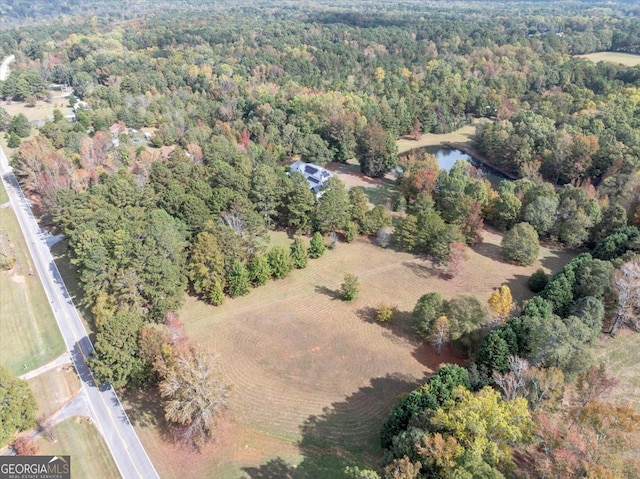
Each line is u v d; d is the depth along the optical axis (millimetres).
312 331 76188
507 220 106688
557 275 78062
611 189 110750
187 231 91938
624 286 69312
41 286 87750
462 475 40031
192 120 161000
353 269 93250
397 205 117375
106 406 62781
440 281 89312
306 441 57719
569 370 57938
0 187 123312
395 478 42219
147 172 111062
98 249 75875
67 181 109875
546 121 148750
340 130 150125
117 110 159625
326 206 100250
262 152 134125
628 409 46594
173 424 59656
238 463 55281
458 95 183625
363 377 67250
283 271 88312
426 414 50219
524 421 47406
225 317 79125
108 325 61344
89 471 54469
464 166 130125
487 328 68500
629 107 154000
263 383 66062
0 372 56688
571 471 41406
